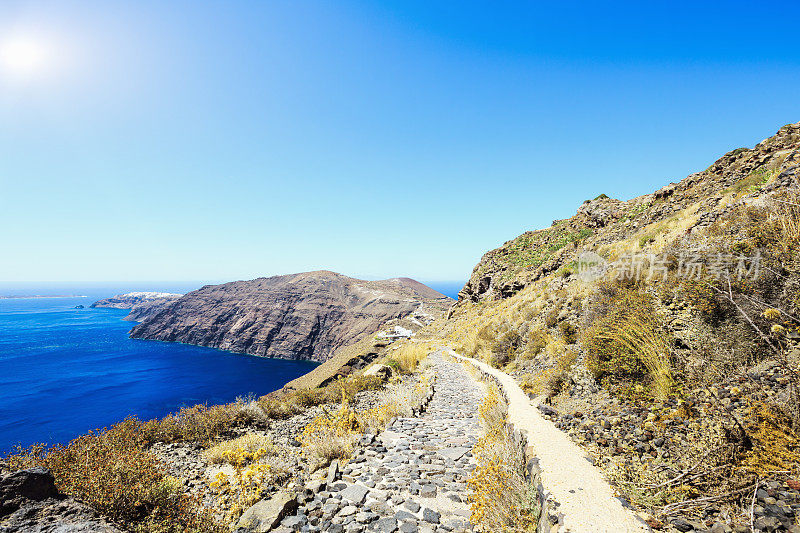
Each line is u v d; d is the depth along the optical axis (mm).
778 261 6914
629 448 5340
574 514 3879
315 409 14367
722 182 26562
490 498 4609
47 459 5895
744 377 5504
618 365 8328
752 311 6238
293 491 5668
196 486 6918
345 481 6148
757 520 3150
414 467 6629
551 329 15570
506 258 56281
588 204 53406
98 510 4773
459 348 31094
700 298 7352
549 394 9844
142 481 5402
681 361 6793
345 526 4570
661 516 3703
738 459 4039
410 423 10352
